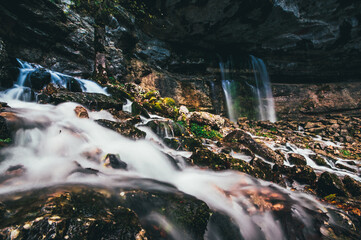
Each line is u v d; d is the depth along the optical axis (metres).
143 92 11.23
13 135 3.48
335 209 3.94
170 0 13.05
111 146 4.48
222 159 5.04
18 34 7.87
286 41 17.19
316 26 15.91
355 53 18.02
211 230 2.57
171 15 14.19
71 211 1.90
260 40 17.09
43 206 1.89
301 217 3.32
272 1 13.40
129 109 8.68
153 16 14.03
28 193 2.23
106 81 10.41
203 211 2.59
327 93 18.78
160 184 3.31
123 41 13.32
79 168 3.15
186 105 14.55
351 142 12.26
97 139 4.72
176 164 4.67
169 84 14.58
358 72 19.59
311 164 7.80
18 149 3.33
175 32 15.63
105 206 2.22
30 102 6.12
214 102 16.69
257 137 11.12
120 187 2.80
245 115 17.73
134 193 2.63
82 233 1.68
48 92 6.62
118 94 9.09
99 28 11.90
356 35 16.53
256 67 19.25
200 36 16.22
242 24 15.24
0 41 6.64
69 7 10.17
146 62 14.80
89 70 10.43
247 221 2.95
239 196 3.60
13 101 5.90
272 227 3.00
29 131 3.76
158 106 9.58
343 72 19.73
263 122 14.94
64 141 3.91
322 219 3.42
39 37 8.48
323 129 14.36
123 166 3.64
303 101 18.83
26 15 7.91
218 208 2.98
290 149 9.14
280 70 19.67
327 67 19.41
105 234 1.82
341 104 17.88
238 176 4.52
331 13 15.18
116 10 12.80
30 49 8.30
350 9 14.91
